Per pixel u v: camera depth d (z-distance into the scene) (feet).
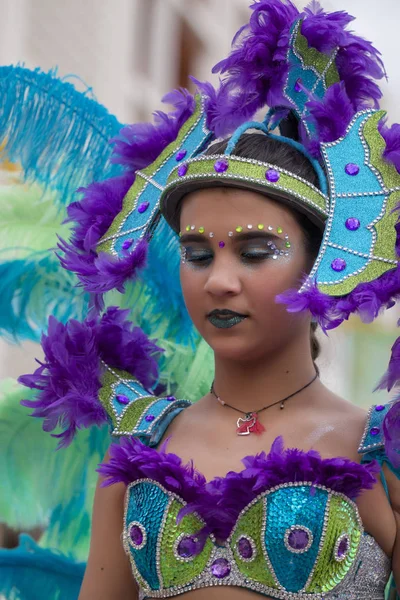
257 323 5.58
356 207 5.62
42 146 7.48
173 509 5.48
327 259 5.50
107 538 6.09
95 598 6.08
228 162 5.51
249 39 6.13
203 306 5.67
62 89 7.54
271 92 6.15
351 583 5.42
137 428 6.08
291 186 5.53
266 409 5.89
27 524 7.41
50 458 7.48
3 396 7.55
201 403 6.26
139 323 7.44
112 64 12.15
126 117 12.48
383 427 5.41
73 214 6.51
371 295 5.27
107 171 7.44
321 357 6.89
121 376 6.50
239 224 5.52
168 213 6.19
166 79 13.42
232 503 5.33
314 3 6.22
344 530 5.31
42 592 7.25
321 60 6.12
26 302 7.38
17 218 7.46
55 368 6.29
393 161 5.61
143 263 6.26
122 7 12.19
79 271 6.23
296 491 5.29
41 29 11.23
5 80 7.53
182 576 5.42
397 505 5.52
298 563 5.25
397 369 5.23
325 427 5.75
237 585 5.33
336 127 5.79
